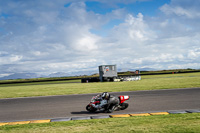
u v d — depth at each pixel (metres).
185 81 26.88
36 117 8.36
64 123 6.69
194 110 8.27
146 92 15.98
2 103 13.45
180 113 7.71
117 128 5.59
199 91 15.28
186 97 12.39
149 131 5.14
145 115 7.65
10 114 9.37
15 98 16.23
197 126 5.47
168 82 26.58
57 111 9.52
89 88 22.59
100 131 5.34
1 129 6.20
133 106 10.00
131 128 5.52
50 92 19.88
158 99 11.99
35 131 5.75
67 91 20.02
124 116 7.62
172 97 12.59
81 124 6.38
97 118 7.47
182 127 5.41
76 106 10.74
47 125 6.50
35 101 13.66
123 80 38.03
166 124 5.85
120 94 15.40
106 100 8.80
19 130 5.96
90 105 8.98
